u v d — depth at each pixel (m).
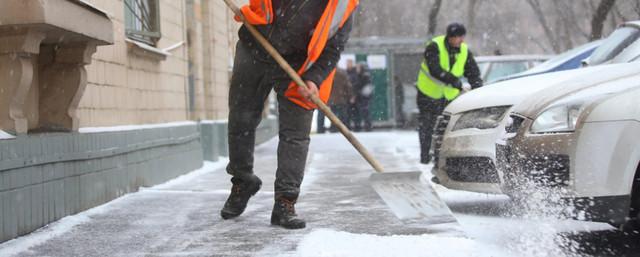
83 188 10.03
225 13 22.41
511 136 9.25
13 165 8.08
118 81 12.45
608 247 8.53
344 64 40.31
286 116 8.54
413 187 7.52
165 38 15.34
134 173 12.18
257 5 8.44
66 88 9.99
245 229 8.59
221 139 20.22
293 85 8.38
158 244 7.89
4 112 8.69
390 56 40.59
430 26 42.88
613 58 11.78
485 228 9.48
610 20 28.55
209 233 8.42
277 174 8.66
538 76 11.00
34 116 9.92
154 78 14.52
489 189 10.20
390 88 40.59
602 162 8.38
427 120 17.36
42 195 8.84
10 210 8.08
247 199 9.30
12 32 8.55
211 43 20.39
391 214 9.54
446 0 54.28
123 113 12.66
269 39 8.45
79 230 8.71
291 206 8.67
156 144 13.34
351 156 20.17
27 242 7.98
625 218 8.40
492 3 50.81
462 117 10.96
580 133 8.49
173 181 14.07
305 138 8.61
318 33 8.12
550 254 8.08
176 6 16.28
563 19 35.06
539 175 8.83
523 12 50.59
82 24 9.12
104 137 10.77
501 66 25.22
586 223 9.91
